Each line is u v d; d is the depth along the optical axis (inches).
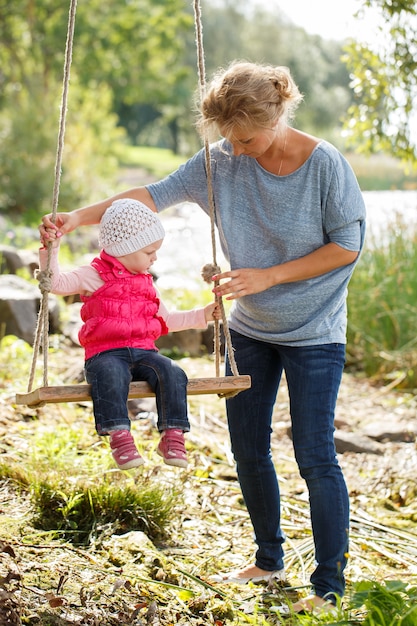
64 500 151.3
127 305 121.1
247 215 125.1
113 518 152.0
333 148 120.6
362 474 201.2
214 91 114.6
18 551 132.5
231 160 125.8
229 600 128.0
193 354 285.6
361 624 110.3
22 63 968.9
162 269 369.7
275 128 115.3
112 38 1091.9
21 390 221.0
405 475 195.6
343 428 232.1
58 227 126.2
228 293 120.1
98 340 120.7
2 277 297.1
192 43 1662.2
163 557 140.8
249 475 133.3
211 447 205.6
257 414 130.6
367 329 297.9
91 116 743.7
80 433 191.0
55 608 114.3
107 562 135.3
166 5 1152.8
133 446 114.4
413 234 310.8
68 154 663.8
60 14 1011.3
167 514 156.9
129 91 1247.5
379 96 268.1
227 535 159.2
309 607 122.0
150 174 1278.3
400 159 283.4
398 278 296.0
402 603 110.3
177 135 2034.9
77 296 323.0
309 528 166.1
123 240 121.6
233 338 131.6
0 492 157.2
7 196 621.3
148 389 118.6
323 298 124.0
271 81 112.9
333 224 121.1
